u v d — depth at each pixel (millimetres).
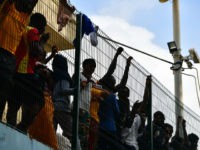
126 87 11422
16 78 8875
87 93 10438
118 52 11125
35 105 9070
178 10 19719
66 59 10008
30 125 9125
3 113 9031
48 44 10094
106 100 10836
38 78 9156
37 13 9469
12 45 8797
